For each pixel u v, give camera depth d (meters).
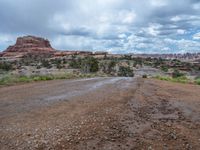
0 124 6.91
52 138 5.74
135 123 7.13
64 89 15.35
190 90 15.09
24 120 7.34
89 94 12.93
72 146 5.28
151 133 6.31
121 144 5.48
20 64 156.88
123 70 106.19
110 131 6.30
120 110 8.69
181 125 7.11
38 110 8.73
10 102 10.38
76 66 117.00
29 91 14.20
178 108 9.34
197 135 6.29
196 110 9.04
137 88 15.89
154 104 10.03
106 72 105.38
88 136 5.89
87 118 7.54
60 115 7.96
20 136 5.89
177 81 25.97
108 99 11.14
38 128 6.52
